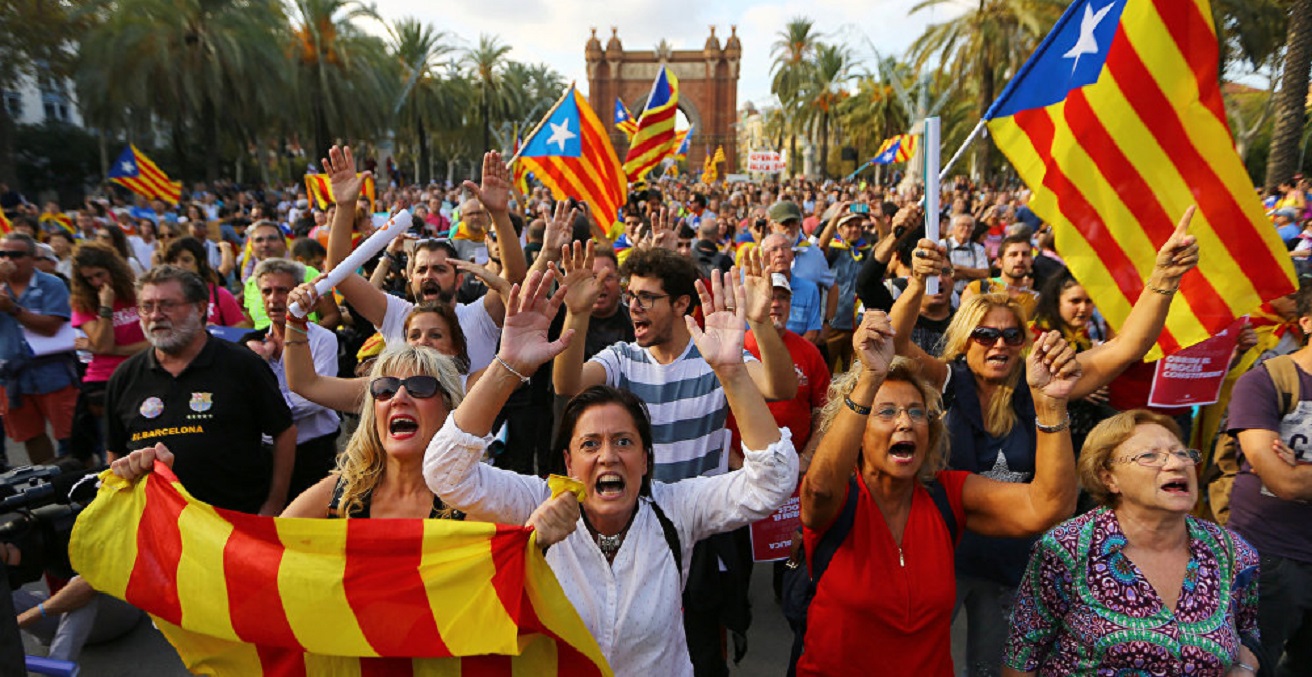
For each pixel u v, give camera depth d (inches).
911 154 870.4
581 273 122.0
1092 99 142.5
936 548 100.6
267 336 173.0
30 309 212.1
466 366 150.6
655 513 93.1
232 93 1072.2
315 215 457.4
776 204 295.6
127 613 162.9
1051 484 93.7
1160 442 91.1
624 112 687.1
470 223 311.1
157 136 1680.6
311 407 173.6
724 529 95.5
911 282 136.0
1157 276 118.7
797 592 110.5
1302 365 120.0
